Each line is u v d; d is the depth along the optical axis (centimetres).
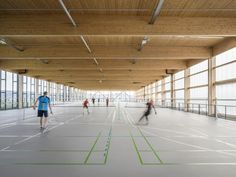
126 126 1389
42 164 606
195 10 1162
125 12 1203
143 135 1055
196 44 1902
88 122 1620
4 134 1083
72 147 803
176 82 3553
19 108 3500
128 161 631
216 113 1978
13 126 1377
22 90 3584
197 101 2659
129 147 802
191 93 2903
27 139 952
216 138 979
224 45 1767
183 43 1869
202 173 536
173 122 1614
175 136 1028
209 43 1875
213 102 2147
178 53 1959
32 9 1166
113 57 1925
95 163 612
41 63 2525
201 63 2497
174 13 1205
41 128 1250
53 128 1295
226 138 980
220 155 696
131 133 1115
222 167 582
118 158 661
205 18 1255
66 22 1242
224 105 1894
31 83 4097
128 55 1931
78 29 1245
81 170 556
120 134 1084
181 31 1248
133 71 3359
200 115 2248
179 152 732
